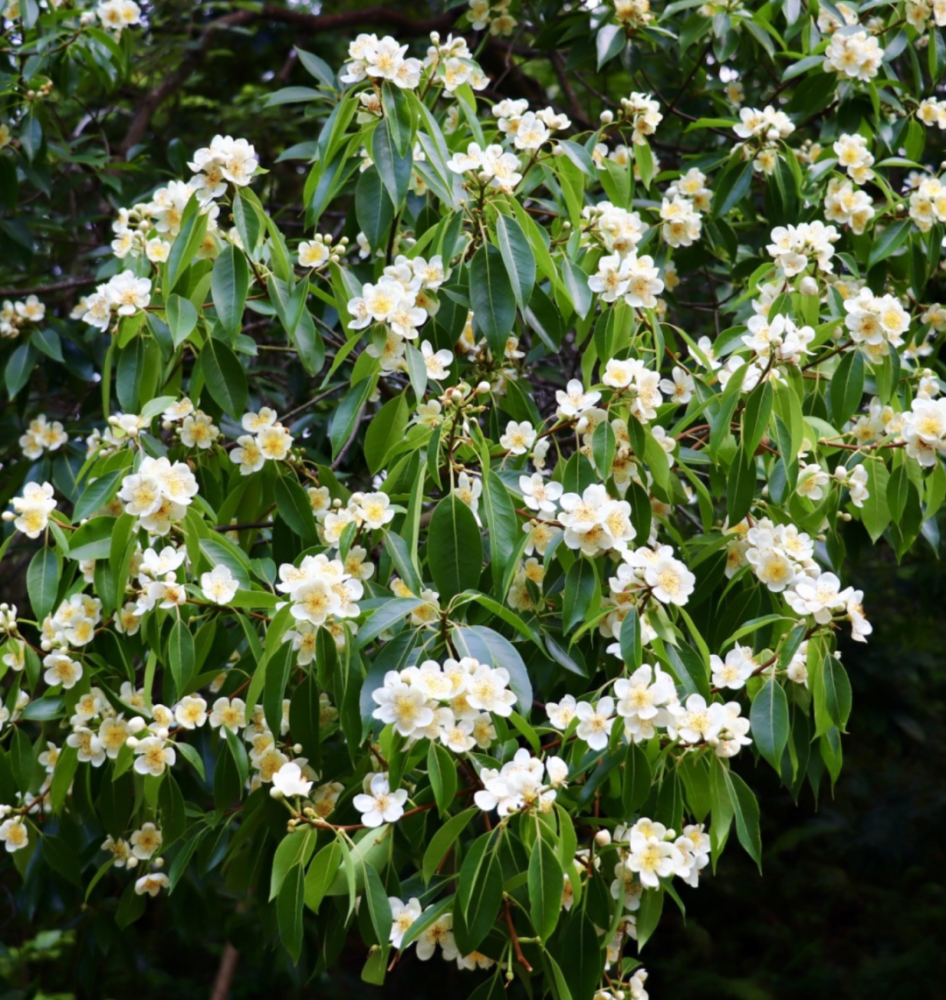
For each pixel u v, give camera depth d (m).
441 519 2.19
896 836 5.72
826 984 5.66
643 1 2.79
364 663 2.26
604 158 2.60
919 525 2.34
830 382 2.34
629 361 2.24
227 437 2.58
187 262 2.28
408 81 2.27
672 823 2.17
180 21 4.24
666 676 2.11
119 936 2.93
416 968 5.74
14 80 2.93
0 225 3.01
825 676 2.19
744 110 2.64
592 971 2.14
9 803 2.38
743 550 2.36
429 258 2.40
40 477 2.76
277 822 2.31
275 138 4.38
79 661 2.30
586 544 2.17
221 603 2.16
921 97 2.88
